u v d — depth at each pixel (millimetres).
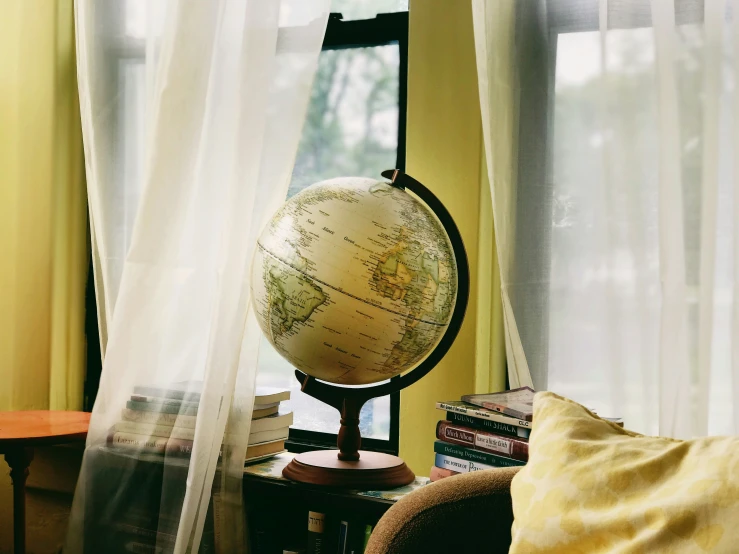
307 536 1323
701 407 1198
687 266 1221
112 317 1508
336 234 1095
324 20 1358
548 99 1392
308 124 1807
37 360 1833
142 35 1676
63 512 1833
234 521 1345
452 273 1182
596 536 716
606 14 1271
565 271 1372
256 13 1333
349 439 1297
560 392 1374
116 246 1628
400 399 1590
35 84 1830
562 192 1379
